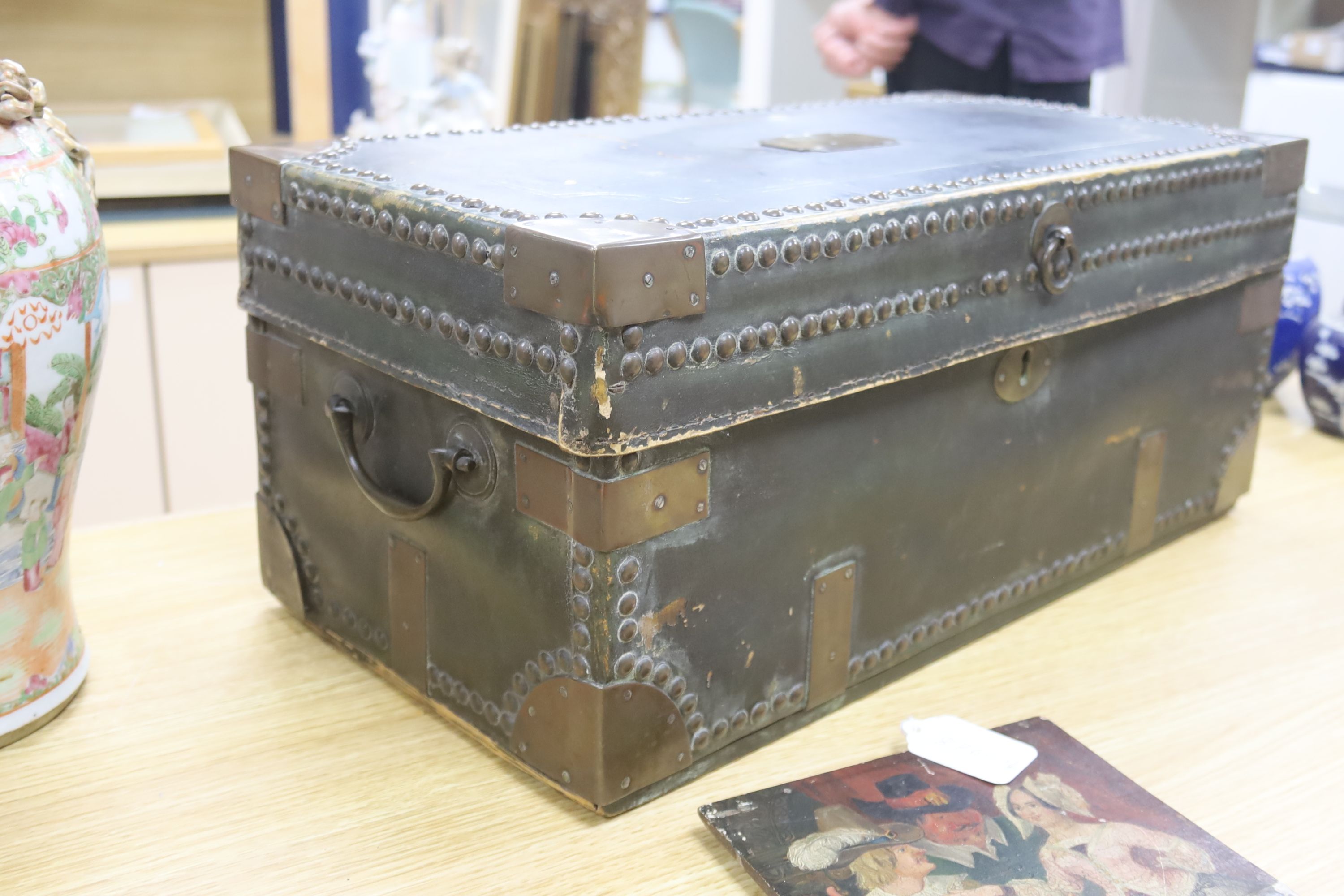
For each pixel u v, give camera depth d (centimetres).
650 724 82
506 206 79
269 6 228
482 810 84
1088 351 108
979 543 104
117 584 114
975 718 96
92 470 185
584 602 78
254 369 104
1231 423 128
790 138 112
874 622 97
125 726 92
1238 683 101
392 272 84
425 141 106
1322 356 149
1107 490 116
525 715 85
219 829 81
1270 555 125
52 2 212
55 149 81
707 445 79
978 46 161
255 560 120
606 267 68
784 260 78
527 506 79
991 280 93
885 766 86
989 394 99
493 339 77
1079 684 101
